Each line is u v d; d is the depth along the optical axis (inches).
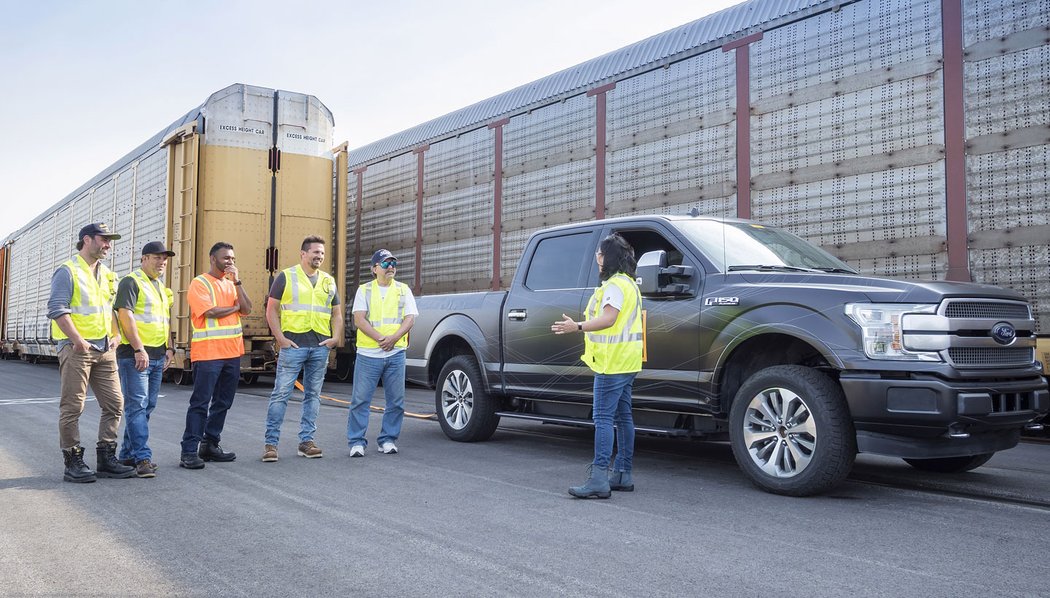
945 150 308.0
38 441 291.7
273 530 163.2
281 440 297.3
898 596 121.6
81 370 216.2
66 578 132.3
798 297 197.0
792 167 357.4
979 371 184.1
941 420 174.4
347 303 689.6
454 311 299.4
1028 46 288.2
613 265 197.5
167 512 179.8
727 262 220.5
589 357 196.9
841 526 165.3
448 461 250.2
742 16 392.5
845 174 338.3
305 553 146.3
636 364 194.5
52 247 904.9
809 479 188.9
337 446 283.6
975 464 224.4
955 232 303.1
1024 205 286.0
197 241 535.8
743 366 217.3
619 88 441.4
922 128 315.6
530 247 278.5
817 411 188.1
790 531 161.3
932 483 213.6
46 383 622.5
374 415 385.4
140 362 222.5
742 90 379.6
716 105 390.6
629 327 194.1
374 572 134.7
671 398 221.9
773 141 365.7
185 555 145.4
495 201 520.4
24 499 194.2
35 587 127.6
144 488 207.9
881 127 328.5
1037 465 244.5
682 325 218.7
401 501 190.7
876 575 132.0
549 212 478.9
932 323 179.5
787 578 130.6
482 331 284.4
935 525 166.1
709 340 211.9
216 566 138.7
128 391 226.4
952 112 307.1
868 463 249.1
